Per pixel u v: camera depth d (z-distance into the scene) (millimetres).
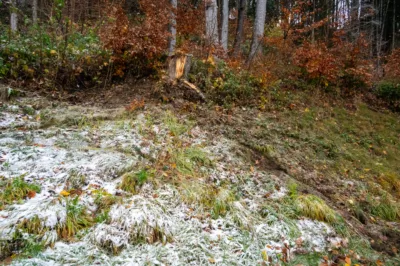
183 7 10336
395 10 19828
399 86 10078
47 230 2850
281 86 8750
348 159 6344
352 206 4719
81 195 3412
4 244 2605
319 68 8773
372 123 8352
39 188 3389
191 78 7320
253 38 10344
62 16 7984
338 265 3357
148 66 7402
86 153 4277
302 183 5027
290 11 11000
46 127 5066
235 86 7527
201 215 3625
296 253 3416
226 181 4410
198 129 5840
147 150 4668
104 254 2754
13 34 7625
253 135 6180
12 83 6289
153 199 3535
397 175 6156
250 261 3107
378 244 3941
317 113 7945
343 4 19766
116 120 5637
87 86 7121
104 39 7156
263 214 3912
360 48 10484
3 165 3689
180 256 2943
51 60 6918
